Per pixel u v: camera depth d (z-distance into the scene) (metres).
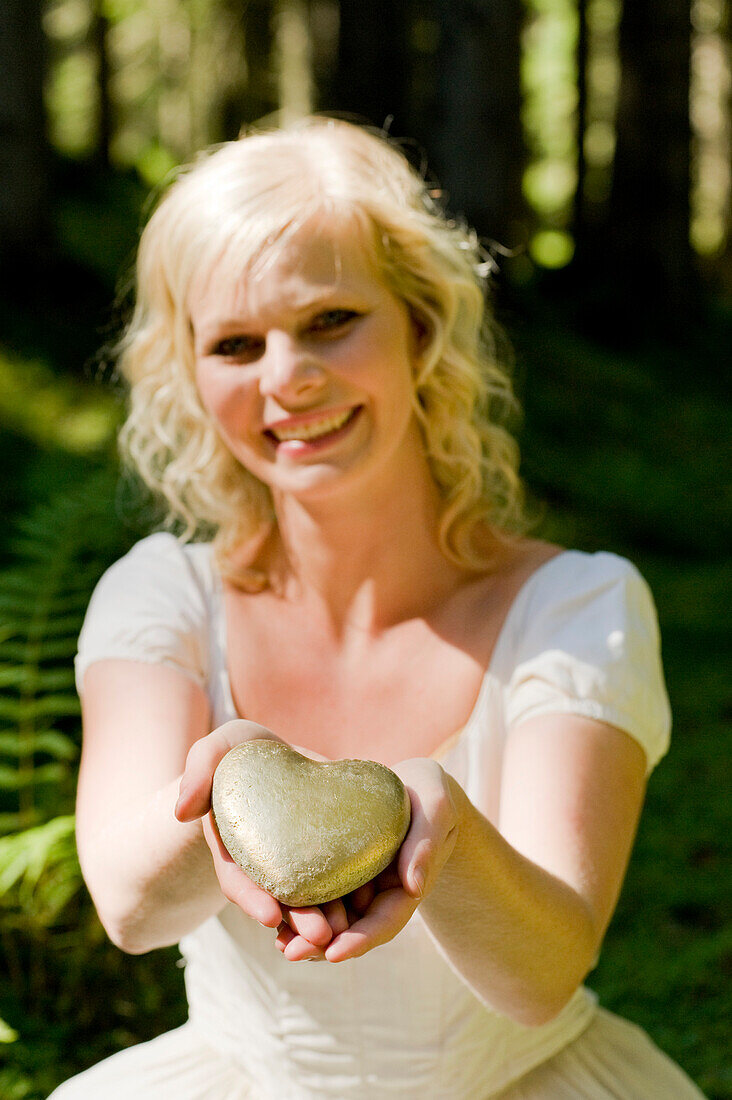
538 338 10.95
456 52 8.98
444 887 1.02
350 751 1.32
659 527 7.71
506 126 9.18
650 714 1.26
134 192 14.16
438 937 1.07
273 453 1.30
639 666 1.27
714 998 2.76
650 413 10.16
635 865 3.55
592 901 1.13
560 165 21.28
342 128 1.35
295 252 1.22
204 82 18.23
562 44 20.48
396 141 1.46
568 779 1.18
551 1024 1.33
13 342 7.18
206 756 0.97
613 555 1.36
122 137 21.12
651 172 13.38
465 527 1.37
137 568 1.45
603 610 1.28
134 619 1.37
